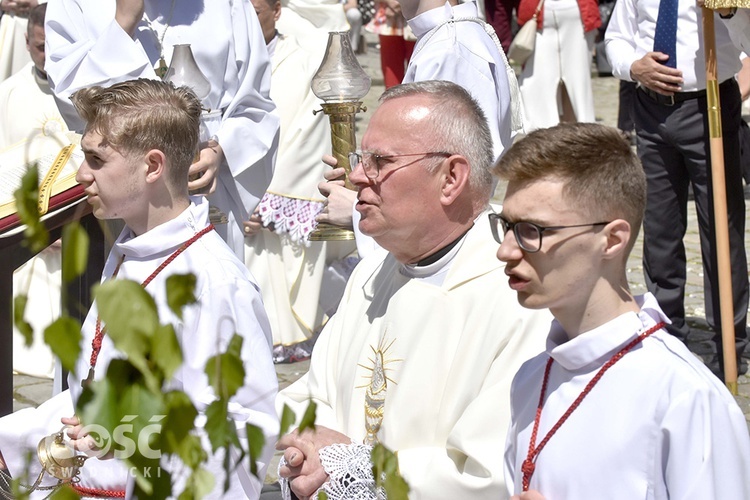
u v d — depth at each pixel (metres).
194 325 6.30
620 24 13.46
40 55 14.02
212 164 9.91
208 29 10.54
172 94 6.85
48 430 7.11
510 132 9.98
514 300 6.01
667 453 4.30
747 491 4.27
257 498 6.14
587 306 4.56
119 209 6.78
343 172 8.66
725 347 12.41
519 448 4.84
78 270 2.22
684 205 13.48
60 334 2.18
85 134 6.77
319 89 8.91
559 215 4.43
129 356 2.17
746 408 12.01
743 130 13.98
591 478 4.45
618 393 4.46
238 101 10.64
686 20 12.66
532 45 23.11
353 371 6.55
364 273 7.06
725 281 12.41
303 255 14.12
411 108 6.09
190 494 2.44
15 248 7.73
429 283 6.34
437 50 9.41
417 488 5.84
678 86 12.72
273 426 6.24
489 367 5.96
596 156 4.43
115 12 10.41
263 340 6.58
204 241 6.86
